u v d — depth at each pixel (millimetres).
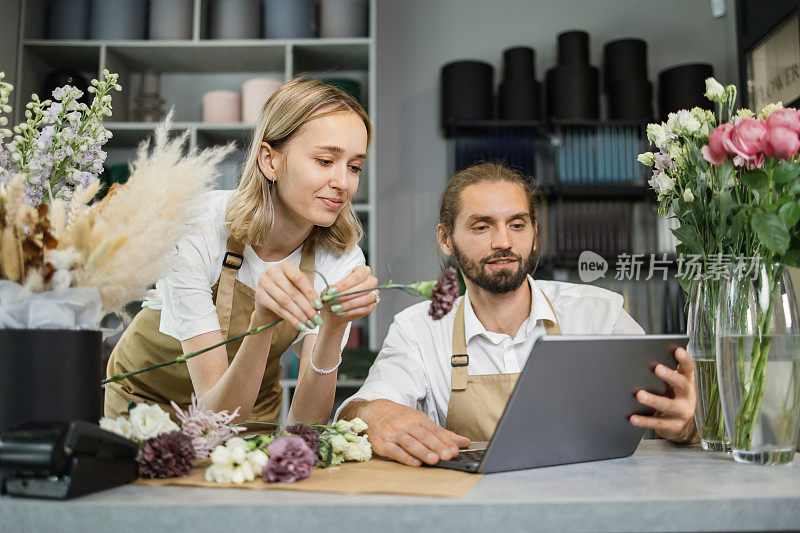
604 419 1051
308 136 1394
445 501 767
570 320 1759
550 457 1020
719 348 1079
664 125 1292
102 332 1022
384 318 3914
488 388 1567
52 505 771
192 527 758
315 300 1081
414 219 3992
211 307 1497
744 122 1072
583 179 3689
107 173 3352
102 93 1279
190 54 3592
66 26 3525
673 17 4168
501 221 1546
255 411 1841
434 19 4156
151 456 915
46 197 1197
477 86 3730
